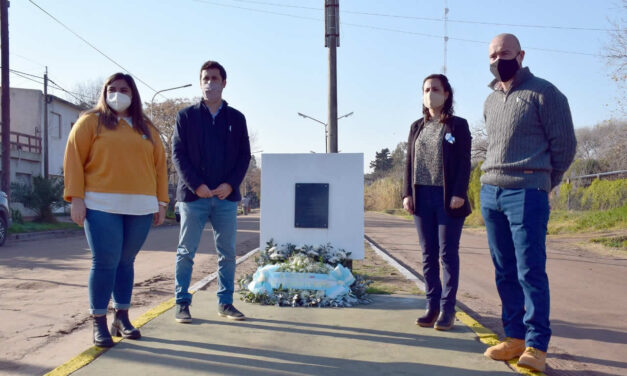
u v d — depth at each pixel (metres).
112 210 3.65
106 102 3.78
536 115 3.41
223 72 4.60
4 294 6.41
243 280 5.58
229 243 4.62
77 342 4.31
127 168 3.71
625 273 9.52
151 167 3.95
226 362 3.43
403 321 4.58
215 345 3.79
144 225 3.85
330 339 4.00
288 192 5.97
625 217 19.72
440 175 4.34
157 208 3.97
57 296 6.29
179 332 4.11
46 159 28.61
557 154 3.38
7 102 17.81
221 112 4.61
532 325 3.38
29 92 30.92
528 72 3.53
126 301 3.96
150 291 6.69
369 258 10.57
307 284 5.29
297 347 3.78
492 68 3.58
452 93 4.40
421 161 4.45
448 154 4.27
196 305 5.10
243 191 87.19
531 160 3.39
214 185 4.51
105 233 3.63
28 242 14.85
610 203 25.70
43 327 4.80
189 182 4.39
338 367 3.38
